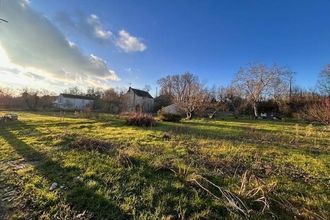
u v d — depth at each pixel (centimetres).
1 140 1033
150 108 6272
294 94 4706
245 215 407
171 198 461
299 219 406
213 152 867
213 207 436
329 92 3538
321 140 1302
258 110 4847
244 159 786
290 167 715
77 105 6131
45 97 5166
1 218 403
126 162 664
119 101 5450
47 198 459
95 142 894
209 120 2964
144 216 402
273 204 453
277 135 1482
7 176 582
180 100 3453
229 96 5038
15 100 4600
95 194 472
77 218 401
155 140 1109
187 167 640
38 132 1273
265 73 4512
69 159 700
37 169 623
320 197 490
